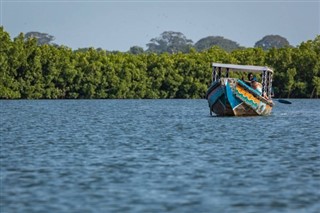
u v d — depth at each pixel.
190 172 61.94
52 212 47.28
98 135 97.31
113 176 59.72
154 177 59.31
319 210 48.53
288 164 67.38
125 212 47.47
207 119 132.62
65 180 57.72
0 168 63.53
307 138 94.44
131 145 83.31
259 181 57.94
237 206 49.28
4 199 50.66
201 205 49.44
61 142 86.62
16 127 113.25
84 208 48.38
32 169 63.06
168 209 48.28
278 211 48.19
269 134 100.00
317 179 59.16
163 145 83.38
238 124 117.94
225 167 64.94
